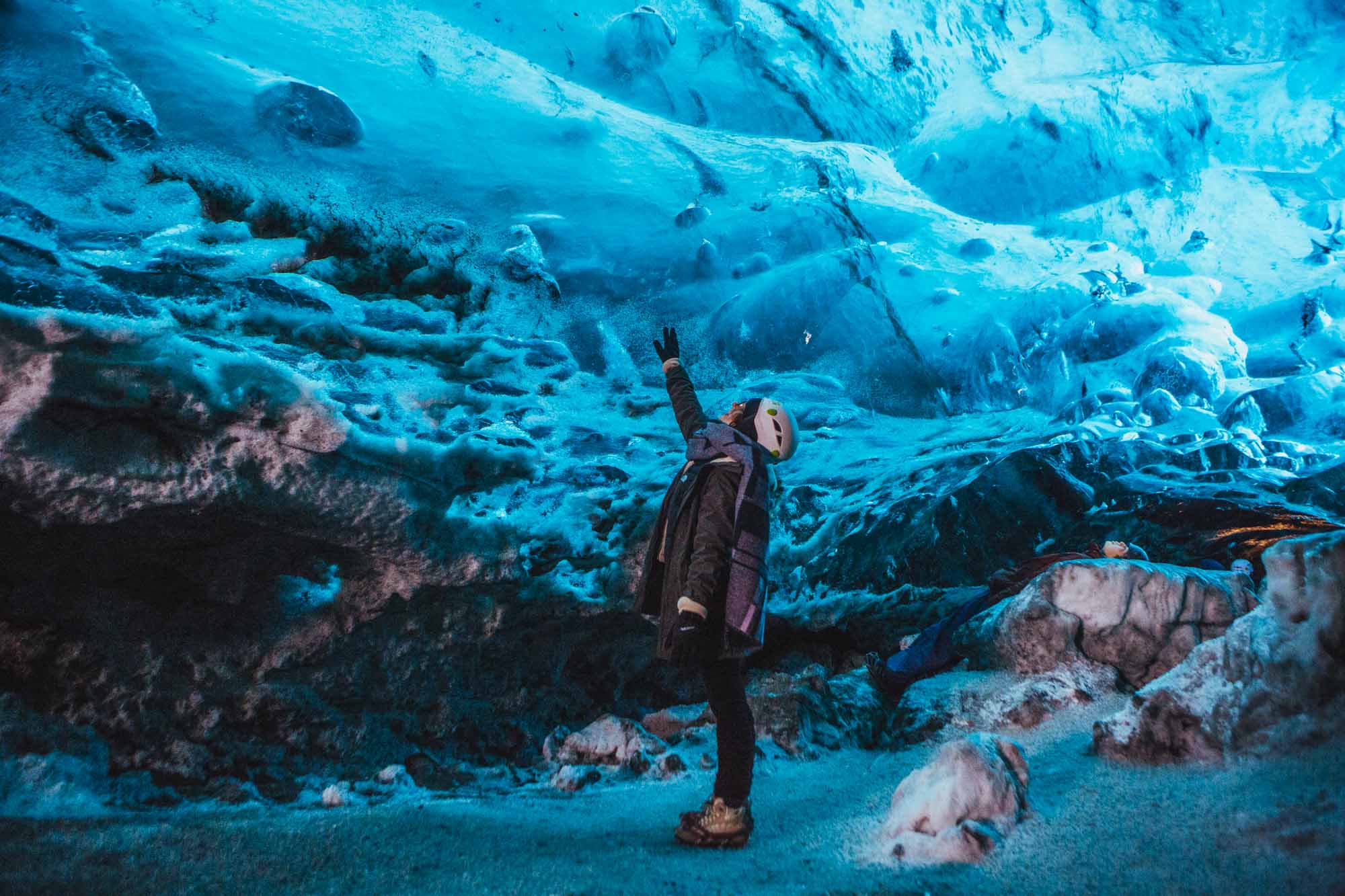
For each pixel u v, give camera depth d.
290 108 7.53
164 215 5.91
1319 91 12.38
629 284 8.18
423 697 3.85
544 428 5.29
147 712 3.33
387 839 2.75
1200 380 7.91
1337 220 10.87
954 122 12.35
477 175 8.54
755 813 3.19
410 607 3.74
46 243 4.77
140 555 3.26
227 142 7.05
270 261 5.93
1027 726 3.79
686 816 2.86
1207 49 13.76
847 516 5.48
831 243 9.52
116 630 3.30
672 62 11.93
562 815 3.22
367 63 9.43
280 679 3.56
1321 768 2.43
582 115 10.14
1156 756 2.89
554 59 11.36
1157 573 3.97
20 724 3.10
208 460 3.11
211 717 3.41
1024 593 4.18
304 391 3.19
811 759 4.02
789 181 10.39
